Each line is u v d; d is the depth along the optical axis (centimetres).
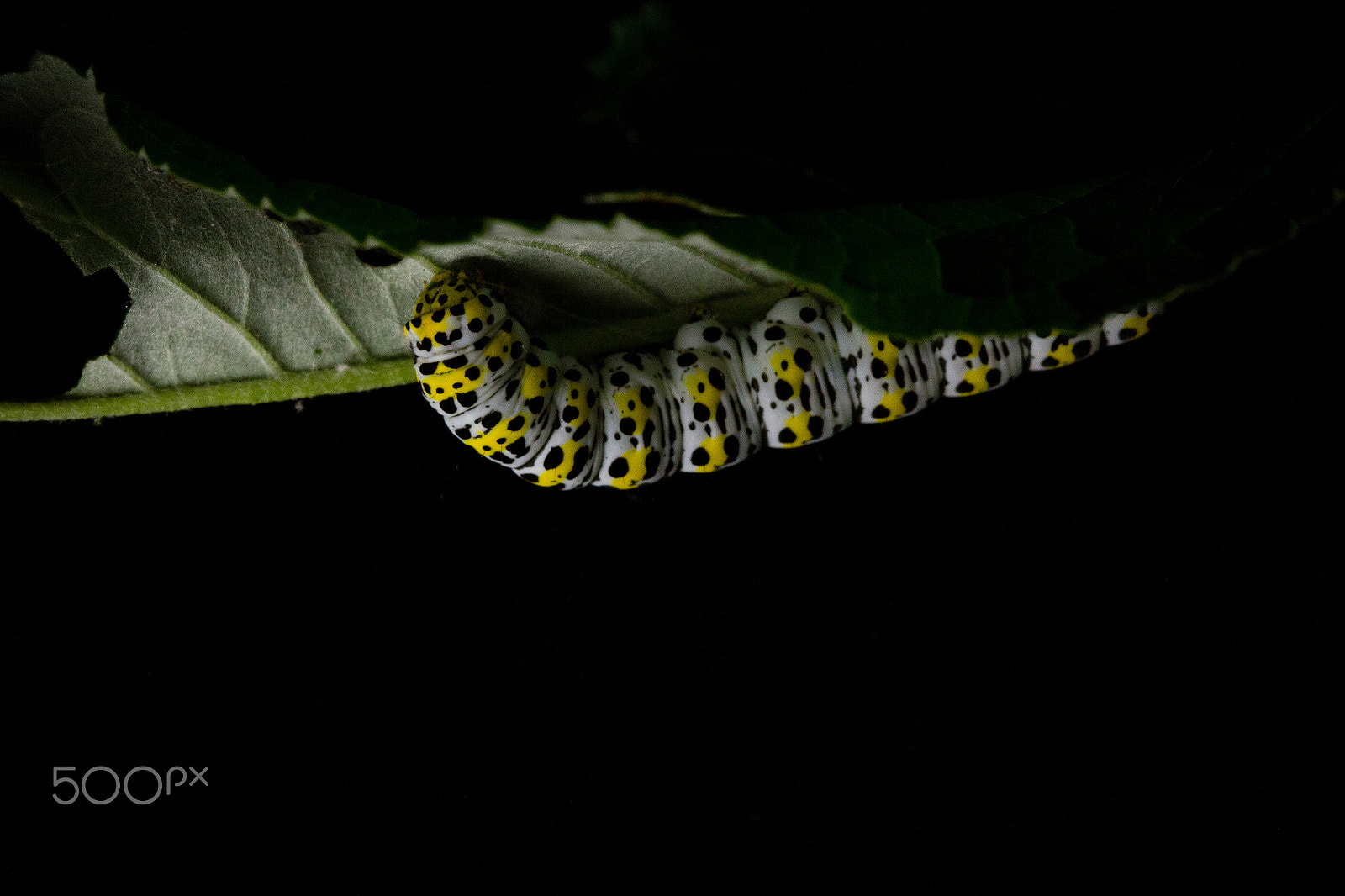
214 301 17
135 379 17
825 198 16
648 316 18
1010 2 16
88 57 16
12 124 17
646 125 16
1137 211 16
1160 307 18
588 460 18
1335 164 16
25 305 17
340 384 17
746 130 16
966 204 16
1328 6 16
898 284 16
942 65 16
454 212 16
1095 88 16
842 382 18
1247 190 16
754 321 18
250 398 17
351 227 16
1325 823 19
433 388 17
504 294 17
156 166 16
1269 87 16
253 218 17
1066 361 18
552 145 16
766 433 18
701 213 16
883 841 19
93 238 17
